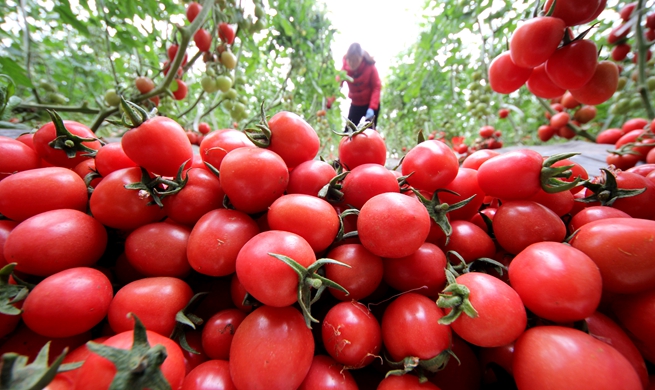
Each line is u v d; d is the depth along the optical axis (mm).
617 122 3197
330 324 508
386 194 560
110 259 712
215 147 711
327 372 489
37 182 582
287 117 680
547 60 1005
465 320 464
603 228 532
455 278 546
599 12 935
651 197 708
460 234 653
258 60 2994
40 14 2281
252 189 563
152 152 598
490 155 884
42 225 524
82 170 770
